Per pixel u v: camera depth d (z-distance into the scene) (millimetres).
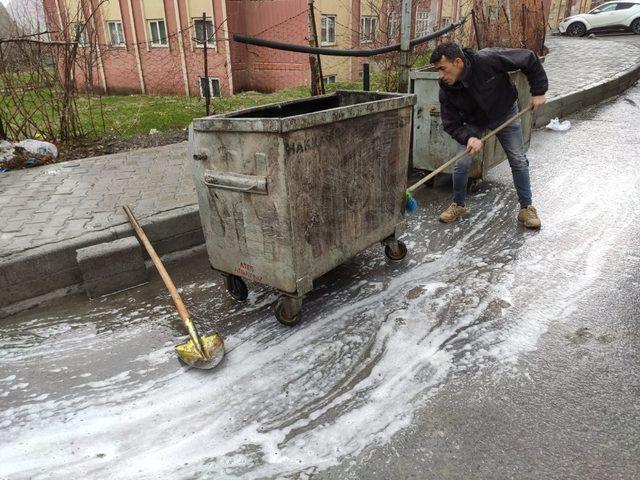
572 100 9469
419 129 5824
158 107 11273
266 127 2809
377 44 10141
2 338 3465
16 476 2383
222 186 3166
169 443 2543
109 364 3160
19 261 3752
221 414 2717
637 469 2234
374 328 3379
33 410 2797
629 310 3420
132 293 3998
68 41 7312
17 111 6820
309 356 3141
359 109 3244
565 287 3738
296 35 17047
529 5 12188
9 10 8133
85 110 9602
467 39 10422
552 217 5016
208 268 4375
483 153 5477
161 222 4457
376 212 3738
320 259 3328
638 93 11406
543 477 2217
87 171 6066
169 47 18406
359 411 2668
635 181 5871
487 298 3645
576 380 2793
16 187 5547
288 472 2330
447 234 4789
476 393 2736
